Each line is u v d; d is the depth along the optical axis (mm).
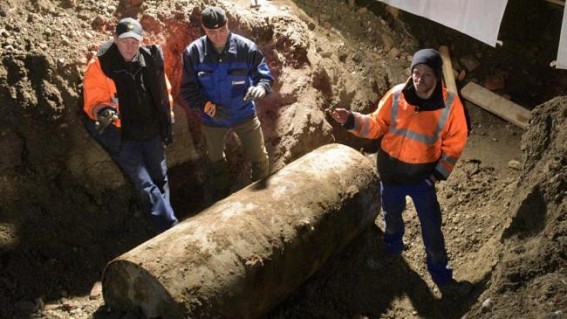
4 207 4453
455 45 6695
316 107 5465
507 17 6793
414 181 4125
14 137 4391
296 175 4371
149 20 4945
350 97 5902
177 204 5078
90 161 4703
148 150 4453
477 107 6277
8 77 4352
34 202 4555
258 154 4785
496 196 5227
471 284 4500
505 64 6578
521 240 4004
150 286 3629
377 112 4117
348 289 4629
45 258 4484
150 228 4848
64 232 4617
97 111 4129
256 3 5797
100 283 4430
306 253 4148
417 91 3814
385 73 6277
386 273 4758
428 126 3914
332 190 4367
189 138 5105
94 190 4773
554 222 3773
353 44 6406
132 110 4195
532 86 6438
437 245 4359
